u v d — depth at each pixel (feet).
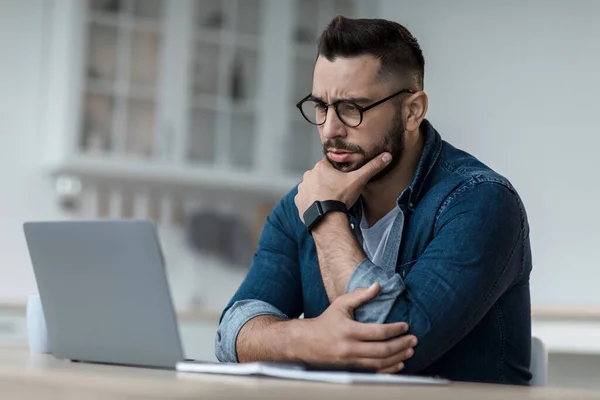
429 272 6.09
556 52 17.35
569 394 4.34
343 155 6.73
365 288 5.93
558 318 12.84
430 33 19.61
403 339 5.64
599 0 16.72
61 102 17.89
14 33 18.51
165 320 5.42
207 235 20.36
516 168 17.84
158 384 3.88
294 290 7.45
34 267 6.26
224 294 20.42
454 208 6.48
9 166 18.38
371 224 7.20
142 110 18.58
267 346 6.01
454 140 19.02
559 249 17.02
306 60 20.16
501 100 18.20
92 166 17.98
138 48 18.58
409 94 6.83
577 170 16.87
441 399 3.74
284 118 19.85
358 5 20.56
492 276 6.21
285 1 19.89
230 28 19.44
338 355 5.53
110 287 5.71
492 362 6.61
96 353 5.92
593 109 16.69
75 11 17.90
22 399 4.47
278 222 7.59
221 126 19.29
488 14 18.57
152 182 19.22
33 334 7.18
